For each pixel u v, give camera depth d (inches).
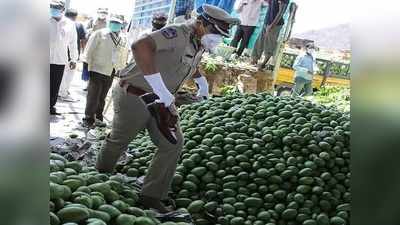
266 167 141.8
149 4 356.8
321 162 143.2
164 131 119.9
